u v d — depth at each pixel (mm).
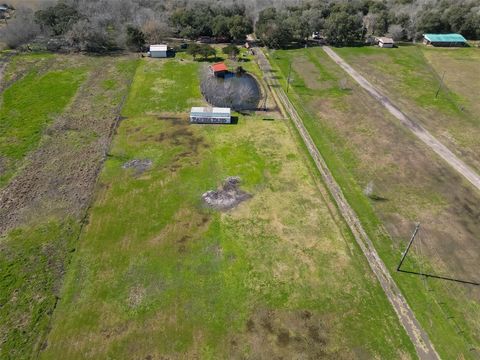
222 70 78250
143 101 68438
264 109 66688
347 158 54406
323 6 109562
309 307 35531
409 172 51688
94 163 52719
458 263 39312
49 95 69000
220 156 54406
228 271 38656
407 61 87312
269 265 39281
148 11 100562
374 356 31891
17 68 78500
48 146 55844
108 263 39250
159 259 39719
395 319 34562
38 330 33438
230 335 33344
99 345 32500
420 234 42500
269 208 46000
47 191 47906
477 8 103250
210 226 43500
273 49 93062
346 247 41344
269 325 34094
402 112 65812
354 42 98688
